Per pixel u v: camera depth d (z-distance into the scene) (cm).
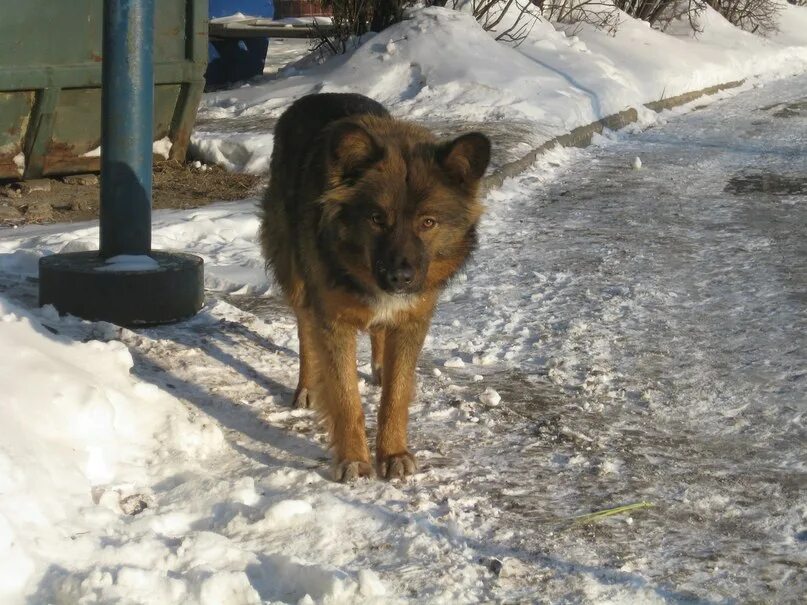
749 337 630
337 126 456
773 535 398
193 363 564
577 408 525
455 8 1736
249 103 1480
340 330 452
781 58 2364
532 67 1559
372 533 389
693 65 1931
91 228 825
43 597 330
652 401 535
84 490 396
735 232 892
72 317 612
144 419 465
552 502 421
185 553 356
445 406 520
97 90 1030
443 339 626
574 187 1079
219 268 751
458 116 1342
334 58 1656
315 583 343
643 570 369
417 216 441
